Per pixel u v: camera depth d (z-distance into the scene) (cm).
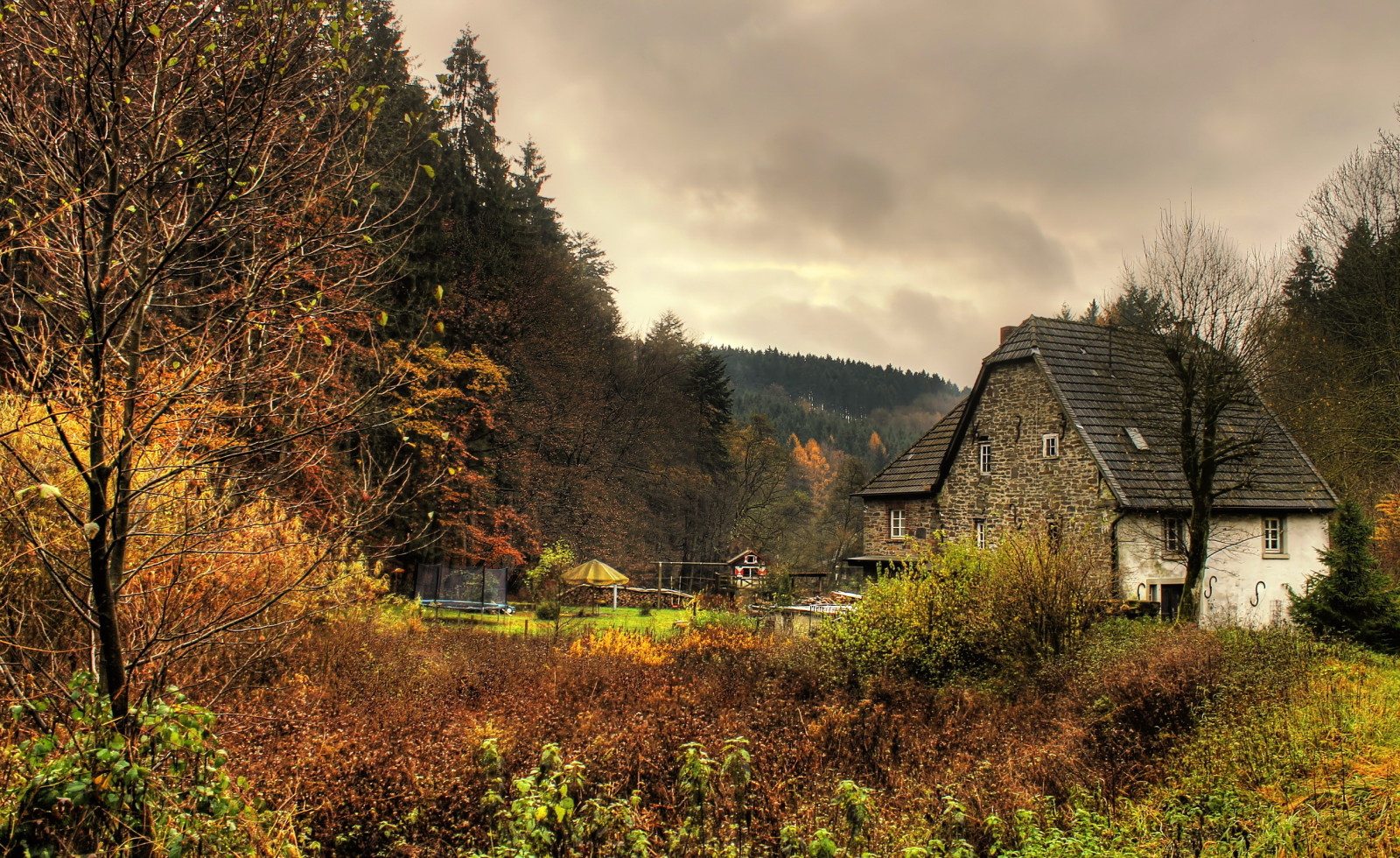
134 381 433
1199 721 962
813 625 1806
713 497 4956
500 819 580
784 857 620
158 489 505
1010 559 1398
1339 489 2486
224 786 419
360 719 895
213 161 443
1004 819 768
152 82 432
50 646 525
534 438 3503
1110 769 889
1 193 422
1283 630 1420
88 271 403
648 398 4247
